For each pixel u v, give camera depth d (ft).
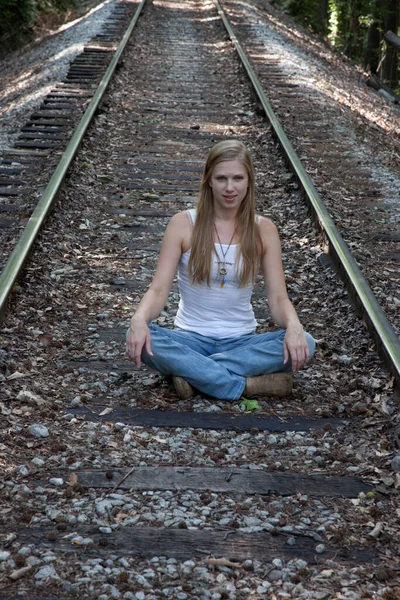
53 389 13.53
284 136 30.91
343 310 17.19
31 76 48.80
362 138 33.91
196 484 10.84
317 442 12.16
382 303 17.58
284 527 9.94
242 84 44.47
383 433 12.37
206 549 9.48
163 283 12.92
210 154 12.79
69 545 9.42
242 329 13.76
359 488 10.90
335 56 66.18
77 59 48.32
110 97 38.96
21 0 67.67
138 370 14.49
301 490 10.82
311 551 9.53
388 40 65.05
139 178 27.68
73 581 8.80
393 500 10.64
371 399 13.47
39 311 16.57
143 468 11.15
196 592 8.71
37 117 34.58
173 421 12.60
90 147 30.48
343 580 9.00
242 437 12.26
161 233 22.54
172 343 13.15
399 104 50.24
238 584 8.89
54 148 29.99
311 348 13.21
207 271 13.12
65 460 11.26
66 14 80.43
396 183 27.55
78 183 26.09
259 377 13.42
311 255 20.71
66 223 22.25
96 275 19.17
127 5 76.38
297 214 24.12
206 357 13.35
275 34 64.54
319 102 40.11
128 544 9.50
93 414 12.75
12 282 16.44
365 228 22.93
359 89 50.06
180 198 25.70
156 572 9.04
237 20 70.18
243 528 9.90
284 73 47.14
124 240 21.81
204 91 42.57
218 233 13.07
